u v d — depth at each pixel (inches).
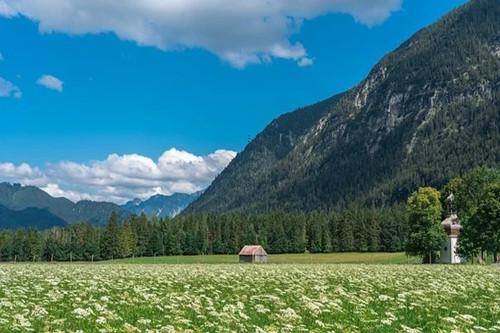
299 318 635.5
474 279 1364.4
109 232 6599.4
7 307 732.0
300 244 7298.2
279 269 2043.6
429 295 946.7
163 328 535.2
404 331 567.5
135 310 740.0
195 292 1011.3
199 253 7258.9
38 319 635.5
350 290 1068.5
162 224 7440.9
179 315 672.4
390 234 6732.3
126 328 557.6
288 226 7544.3
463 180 4734.3
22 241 6505.9
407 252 3927.2
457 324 609.0
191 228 7460.6
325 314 697.0
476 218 3417.8
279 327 578.9
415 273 1674.5
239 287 1095.0
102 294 969.5
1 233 6722.4
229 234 7475.4
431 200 3912.4
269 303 832.3
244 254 5482.3
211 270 1932.8
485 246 3368.6
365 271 1827.0
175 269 2053.4
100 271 1836.9
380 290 1069.8
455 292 994.1
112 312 679.7
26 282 1266.0
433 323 633.0
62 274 1616.6
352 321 654.5
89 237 6565.0
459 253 3580.2
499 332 573.6
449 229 4082.2
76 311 615.2
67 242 6658.5
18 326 577.3
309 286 1136.8
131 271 1823.3
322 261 5093.5
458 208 4616.1
